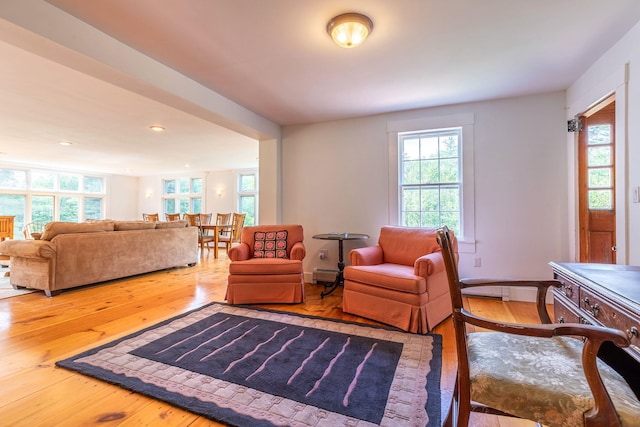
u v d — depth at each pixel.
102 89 2.94
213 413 1.44
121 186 9.66
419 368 1.85
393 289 2.52
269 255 3.54
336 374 1.78
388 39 2.07
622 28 1.96
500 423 1.41
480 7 1.75
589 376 0.86
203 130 4.49
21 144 5.38
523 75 2.65
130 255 4.36
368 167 3.79
